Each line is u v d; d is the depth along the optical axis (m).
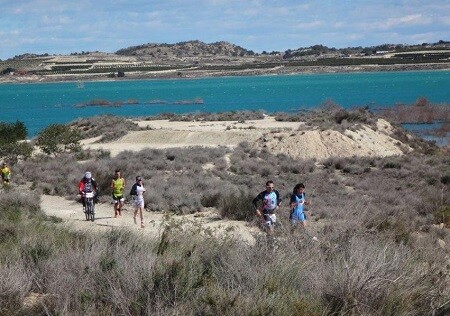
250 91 186.50
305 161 42.84
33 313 6.51
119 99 163.75
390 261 7.30
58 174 37.97
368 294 6.47
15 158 45.94
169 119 77.56
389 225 12.77
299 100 136.50
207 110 115.69
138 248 8.91
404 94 141.62
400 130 57.31
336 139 48.06
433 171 36.84
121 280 6.89
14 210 19.97
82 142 61.16
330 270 7.14
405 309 6.34
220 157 46.16
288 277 7.15
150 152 46.47
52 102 160.00
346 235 9.00
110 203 28.48
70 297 6.68
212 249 8.94
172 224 12.08
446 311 6.41
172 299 6.36
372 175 38.53
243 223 21.30
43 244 9.34
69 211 26.03
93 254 8.13
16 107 143.88
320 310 6.17
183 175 37.38
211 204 27.16
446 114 75.50
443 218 20.06
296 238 8.91
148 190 28.84
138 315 6.15
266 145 48.88
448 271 7.61
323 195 29.56
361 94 148.75
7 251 9.05
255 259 7.84
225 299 6.20
